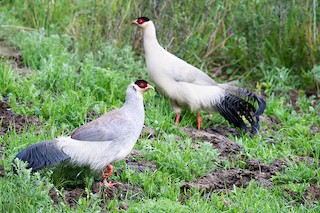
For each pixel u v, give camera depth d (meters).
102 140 9.48
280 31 15.86
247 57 16.11
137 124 9.86
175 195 9.89
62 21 16.33
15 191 9.05
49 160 9.24
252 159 11.40
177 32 15.75
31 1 16.44
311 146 12.22
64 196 9.31
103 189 9.74
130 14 15.69
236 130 13.10
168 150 11.07
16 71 13.73
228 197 10.12
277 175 10.88
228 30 16.33
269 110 13.81
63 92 12.84
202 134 12.38
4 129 11.42
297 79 15.49
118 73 13.79
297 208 9.92
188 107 12.91
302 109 14.24
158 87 13.04
